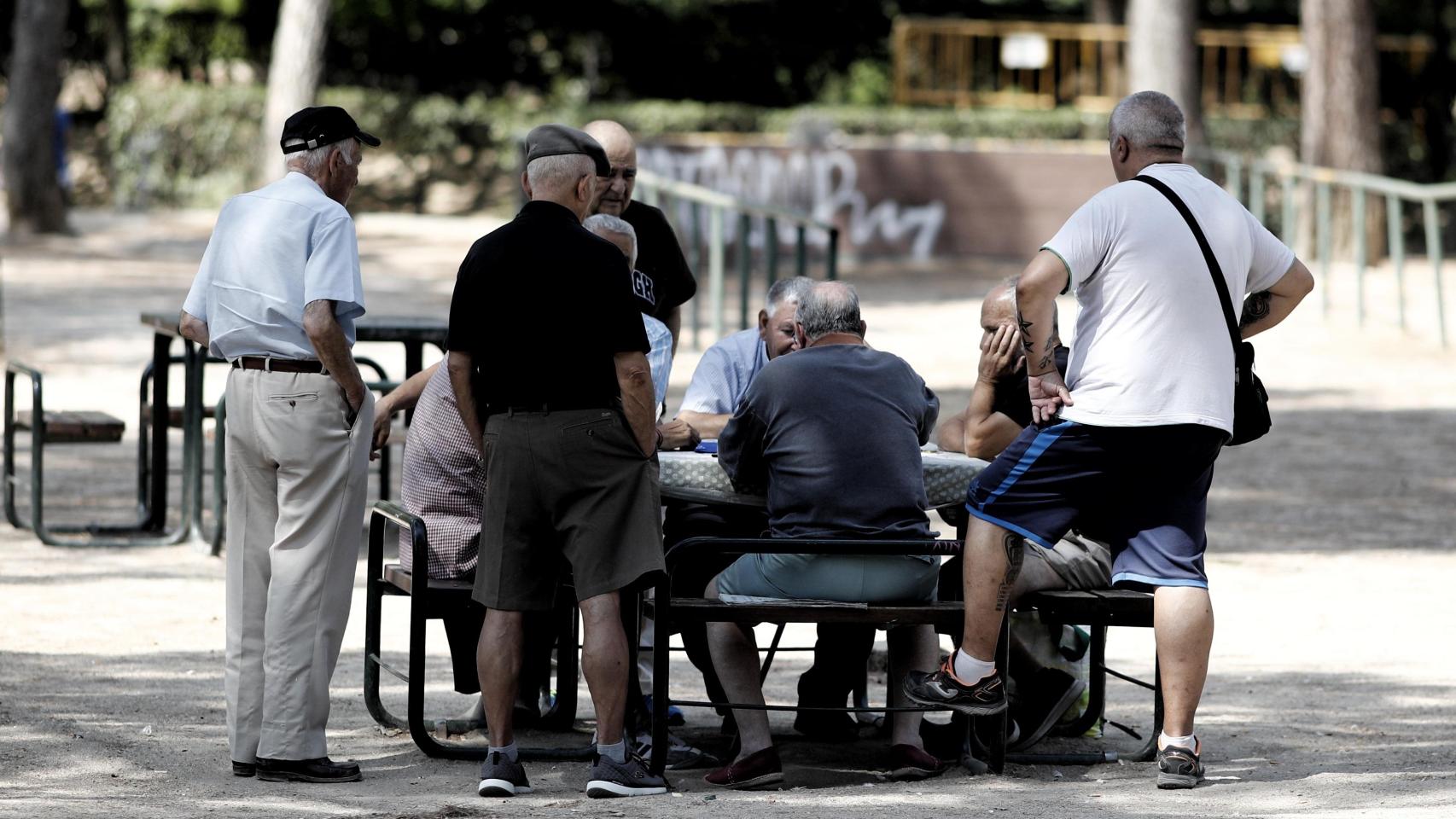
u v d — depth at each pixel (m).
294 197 17.34
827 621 17.02
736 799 16.62
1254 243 17.17
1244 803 16.28
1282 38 118.25
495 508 16.70
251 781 17.19
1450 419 47.03
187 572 28.19
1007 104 119.94
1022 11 126.50
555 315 16.34
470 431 17.22
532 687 19.86
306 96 88.75
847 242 81.56
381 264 78.94
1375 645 24.39
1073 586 18.28
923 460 18.45
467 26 121.88
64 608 25.36
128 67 120.56
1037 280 16.44
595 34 123.75
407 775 17.61
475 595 16.88
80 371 49.56
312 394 17.09
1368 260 81.88
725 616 16.91
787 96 127.06
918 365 53.56
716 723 20.66
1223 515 35.03
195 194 107.50
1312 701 21.20
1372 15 81.56
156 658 22.58
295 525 17.20
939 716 21.73
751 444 17.81
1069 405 16.75
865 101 126.38
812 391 17.62
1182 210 16.77
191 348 29.62
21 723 19.25
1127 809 16.06
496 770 16.75
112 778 17.14
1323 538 32.75
